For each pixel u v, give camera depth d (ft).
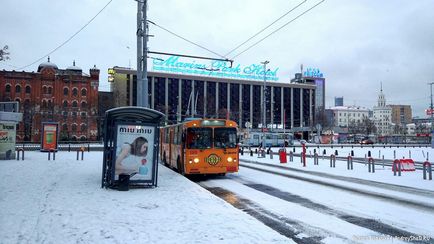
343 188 49.96
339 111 595.88
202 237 24.34
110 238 24.00
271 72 431.43
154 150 48.03
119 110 47.16
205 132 61.87
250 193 46.62
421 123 536.42
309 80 488.02
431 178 58.08
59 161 86.94
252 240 23.71
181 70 386.11
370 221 31.14
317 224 30.22
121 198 38.60
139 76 73.67
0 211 31.55
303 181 57.72
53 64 296.71
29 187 44.88
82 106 281.13
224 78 407.44
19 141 252.62
